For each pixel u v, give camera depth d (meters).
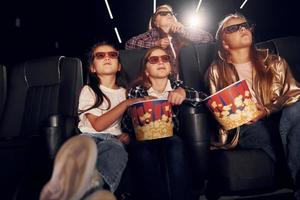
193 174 1.43
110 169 1.32
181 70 1.89
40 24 5.27
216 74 1.71
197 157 1.41
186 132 1.43
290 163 1.35
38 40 5.30
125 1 7.60
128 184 1.41
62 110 1.93
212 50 1.89
